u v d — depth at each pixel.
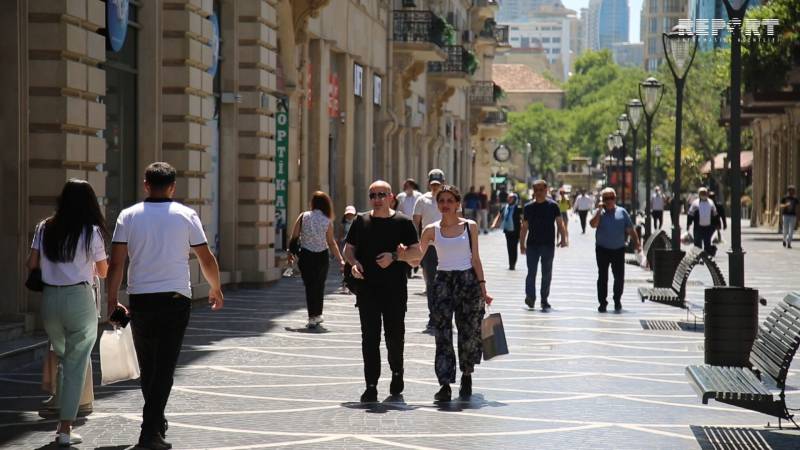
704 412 20.98
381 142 84.38
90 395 20.34
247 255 48.03
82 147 30.64
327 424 19.56
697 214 68.88
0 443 17.98
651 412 20.94
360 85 76.50
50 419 19.89
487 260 71.00
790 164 114.38
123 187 36.28
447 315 22.14
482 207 118.56
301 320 35.88
